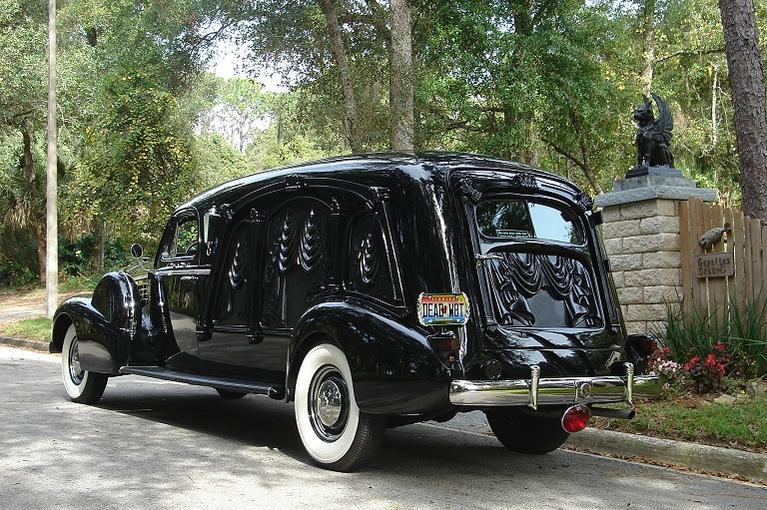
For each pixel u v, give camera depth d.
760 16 24.53
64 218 32.06
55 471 5.64
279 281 6.81
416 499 5.18
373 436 5.69
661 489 5.75
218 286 7.46
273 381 6.93
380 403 5.46
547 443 6.82
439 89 20.41
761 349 8.70
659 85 25.89
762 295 8.91
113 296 8.25
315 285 6.43
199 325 7.59
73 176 31.28
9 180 34.22
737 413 7.14
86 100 28.80
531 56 22.00
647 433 7.09
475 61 21.44
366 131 17.50
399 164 5.98
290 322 6.66
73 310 8.62
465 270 5.59
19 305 29.19
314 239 6.49
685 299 9.73
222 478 5.58
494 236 5.86
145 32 21.78
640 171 10.12
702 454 6.47
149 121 23.88
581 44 22.94
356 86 18.52
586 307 6.16
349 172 6.25
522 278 5.88
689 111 28.58
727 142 26.50
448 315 5.40
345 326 5.68
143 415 8.28
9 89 28.42
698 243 9.60
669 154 10.35
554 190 6.27
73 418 7.85
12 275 36.91
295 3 18.16
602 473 6.22
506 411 6.64
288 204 6.80
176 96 23.80
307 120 19.34
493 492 5.47
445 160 6.01
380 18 18.70
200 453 6.43
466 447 7.16
